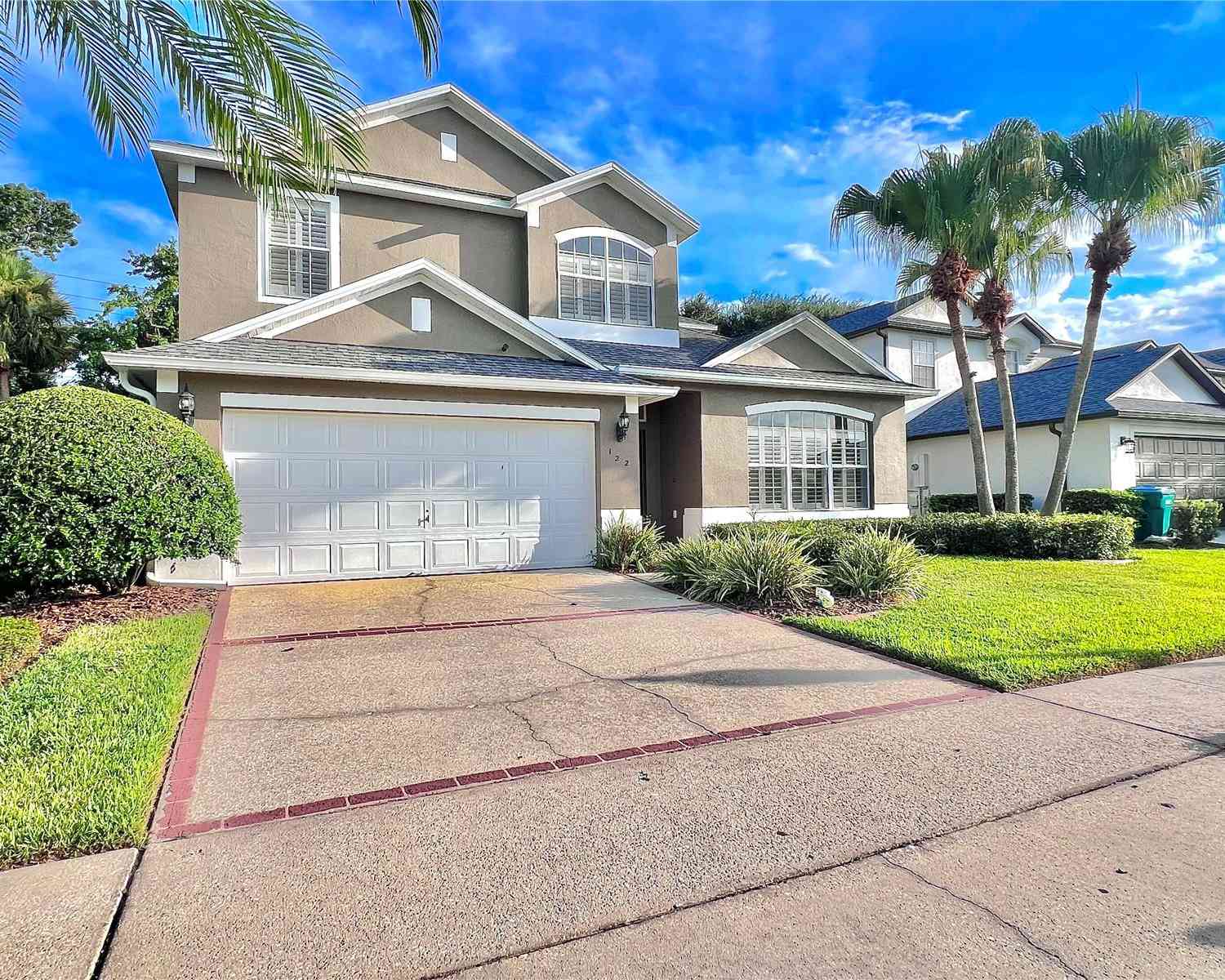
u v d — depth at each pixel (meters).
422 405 10.66
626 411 12.16
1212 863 3.07
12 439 7.11
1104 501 16.73
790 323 15.26
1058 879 2.96
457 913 2.72
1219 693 5.40
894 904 2.78
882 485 15.99
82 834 3.21
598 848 3.22
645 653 6.58
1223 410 20.30
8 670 5.35
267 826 3.43
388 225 13.99
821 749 4.39
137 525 7.42
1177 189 13.25
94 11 5.26
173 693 5.04
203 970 2.39
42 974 2.36
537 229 14.59
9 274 22.06
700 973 2.39
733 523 13.84
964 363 14.85
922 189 14.09
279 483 9.96
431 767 4.12
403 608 8.37
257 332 10.80
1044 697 5.37
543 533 11.59
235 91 5.77
